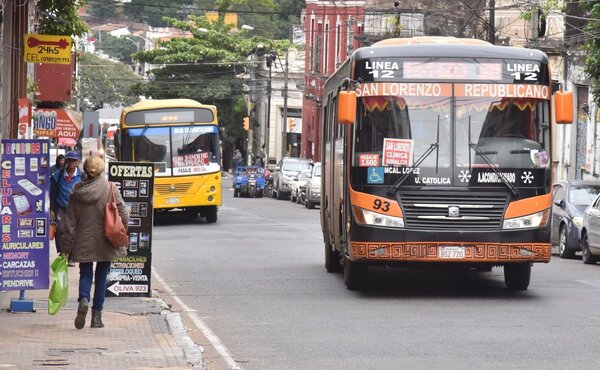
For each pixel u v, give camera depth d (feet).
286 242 124.98
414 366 47.60
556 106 71.61
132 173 71.31
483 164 71.36
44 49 106.11
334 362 48.80
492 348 52.34
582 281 85.87
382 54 72.69
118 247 56.75
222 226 155.53
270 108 360.28
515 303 70.49
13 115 109.50
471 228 70.90
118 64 421.59
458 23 231.09
